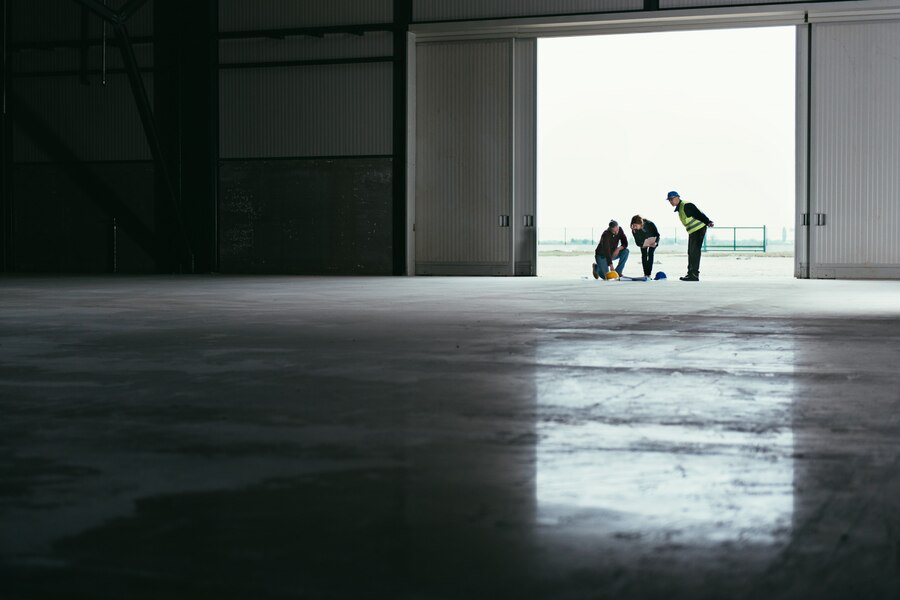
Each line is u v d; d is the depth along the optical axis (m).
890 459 3.17
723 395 4.52
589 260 39.78
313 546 2.27
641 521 2.46
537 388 4.73
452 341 7.03
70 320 8.95
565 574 2.07
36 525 2.44
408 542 2.29
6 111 23.97
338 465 3.10
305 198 22.42
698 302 11.86
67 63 23.56
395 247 21.98
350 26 21.84
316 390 4.67
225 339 7.16
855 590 1.96
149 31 22.94
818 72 20.00
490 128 21.59
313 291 14.58
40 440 3.49
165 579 2.05
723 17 20.12
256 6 22.44
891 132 19.70
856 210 19.92
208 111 22.83
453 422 3.84
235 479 2.91
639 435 3.57
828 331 7.88
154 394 4.55
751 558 2.17
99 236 23.48
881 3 19.41
